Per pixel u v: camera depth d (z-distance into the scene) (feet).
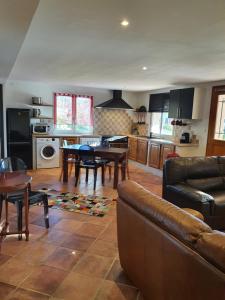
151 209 5.47
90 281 6.83
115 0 6.00
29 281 6.73
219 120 17.48
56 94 23.15
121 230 6.93
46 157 21.17
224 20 7.02
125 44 9.52
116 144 23.67
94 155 15.87
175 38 8.63
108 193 14.82
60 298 6.15
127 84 21.09
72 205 12.59
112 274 7.18
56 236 9.30
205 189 11.45
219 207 10.04
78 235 9.45
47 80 20.40
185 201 10.32
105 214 11.57
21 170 10.03
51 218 10.91
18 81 21.18
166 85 20.88
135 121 27.63
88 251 8.35
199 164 11.94
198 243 4.07
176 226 4.61
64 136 21.93
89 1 6.08
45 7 6.44
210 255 3.79
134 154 24.44
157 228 5.14
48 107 22.93
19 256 7.89
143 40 8.96
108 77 17.57
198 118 18.72
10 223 10.27
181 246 4.37
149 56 11.20
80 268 7.39
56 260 7.75
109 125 26.40
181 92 19.34
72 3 6.20
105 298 6.22
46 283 6.67
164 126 23.76
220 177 12.23
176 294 4.61
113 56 11.43
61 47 10.16
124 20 7.21
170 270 4.73
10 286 6.51
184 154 18.83
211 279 3.71
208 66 12.88
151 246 5.39
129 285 6.72
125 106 24.70
